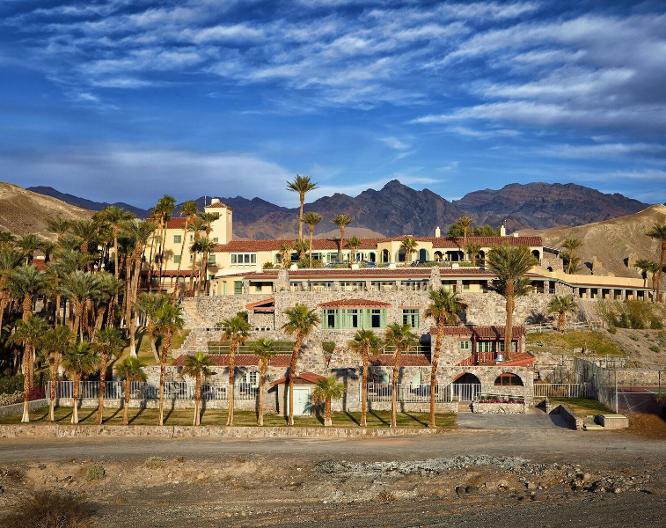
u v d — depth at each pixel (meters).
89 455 68.06
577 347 104.75
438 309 76.88
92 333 100.94
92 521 54.44
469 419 79.94
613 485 55.84
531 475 59.50
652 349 108.12
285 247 143.75
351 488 58.44
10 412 82.19
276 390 85.25
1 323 95.62
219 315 115.19
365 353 77.12
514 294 100.81
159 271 143.75
